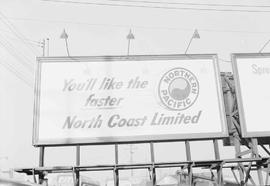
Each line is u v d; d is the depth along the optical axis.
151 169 12.41
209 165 13.14
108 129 13.13
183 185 13.98
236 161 12.48
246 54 14.38
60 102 13.39
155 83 13.86
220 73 14.48
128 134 13.09
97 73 13.88
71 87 13.62
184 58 14.24
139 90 13.74
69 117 13.21
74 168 12.09
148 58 14.17
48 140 12.85
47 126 13.02
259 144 14.36
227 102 14.38
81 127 13.09
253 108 13.65
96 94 13.59
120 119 13.29
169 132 13.20
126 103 13.52
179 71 14.07
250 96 13.80
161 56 14.21
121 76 13.89
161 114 13.45
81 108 13.36
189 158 13.08
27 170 12.18
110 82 13.77
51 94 13.48
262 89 13.91
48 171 12.75
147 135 13.12
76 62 13.96
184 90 13.82
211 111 13.59
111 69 13.95
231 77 14.73
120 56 14.12
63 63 13.92
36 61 13.88
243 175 13.09
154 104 13.58
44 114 13.18
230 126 13.99
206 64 14.21
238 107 13.65
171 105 13.61
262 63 14.28
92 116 13.28
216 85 13.93
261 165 13.07
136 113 13.41
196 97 13.76
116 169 12.39
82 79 13.75
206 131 13.28
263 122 13.48
